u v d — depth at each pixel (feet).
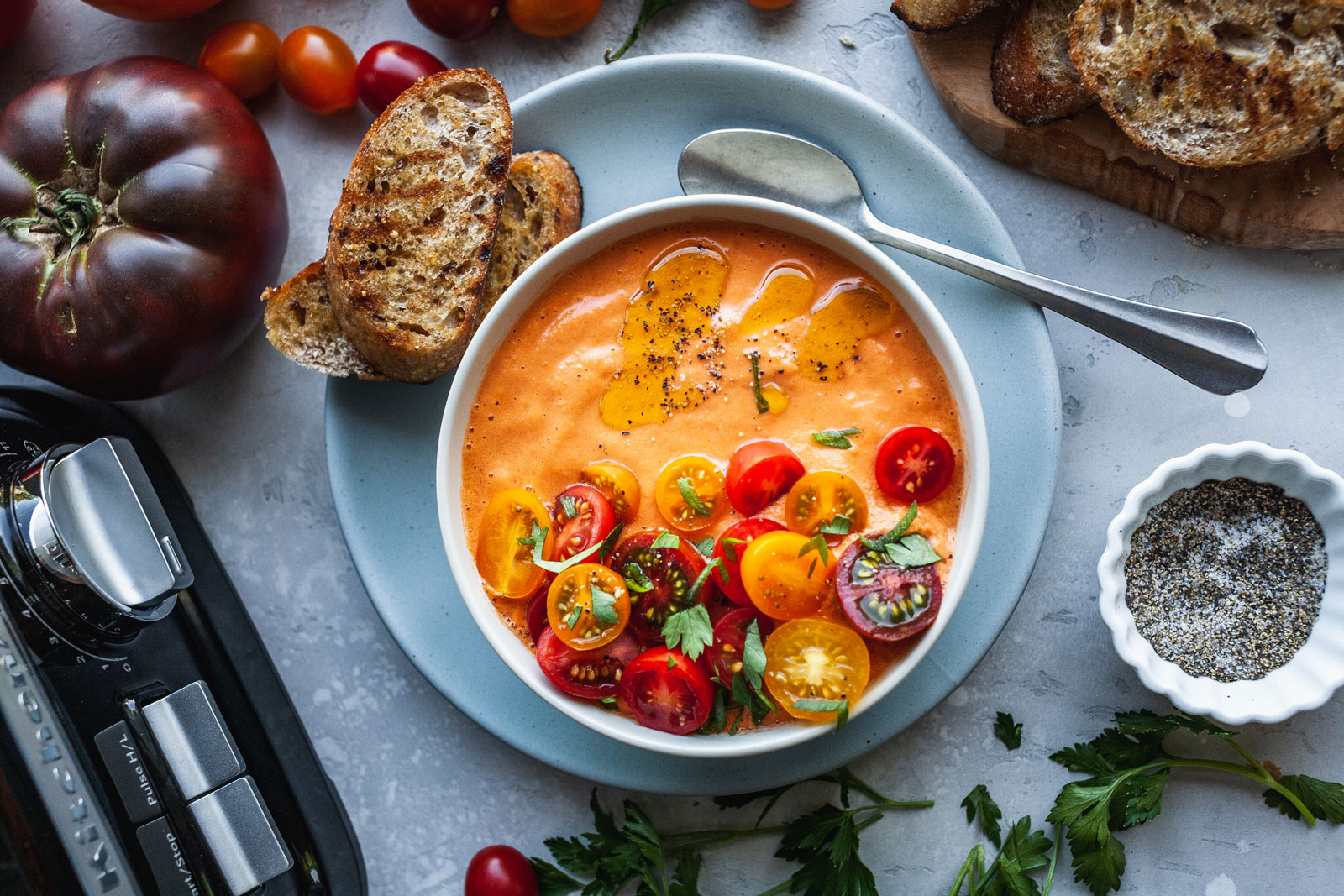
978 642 1.70
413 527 1.78
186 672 1.76
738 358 1.69
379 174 1.72
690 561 1.61
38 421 1.78
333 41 1.86
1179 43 1.64
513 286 1.67
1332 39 1.59
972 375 1.67
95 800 1.56
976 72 1.78
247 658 1.86
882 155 1.74
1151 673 1.71
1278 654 1.75
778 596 1.59
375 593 1.76
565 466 1.69
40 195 1.77
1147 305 1.75
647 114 1.78
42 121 1.76
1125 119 1.70
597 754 1.74
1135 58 1.66
